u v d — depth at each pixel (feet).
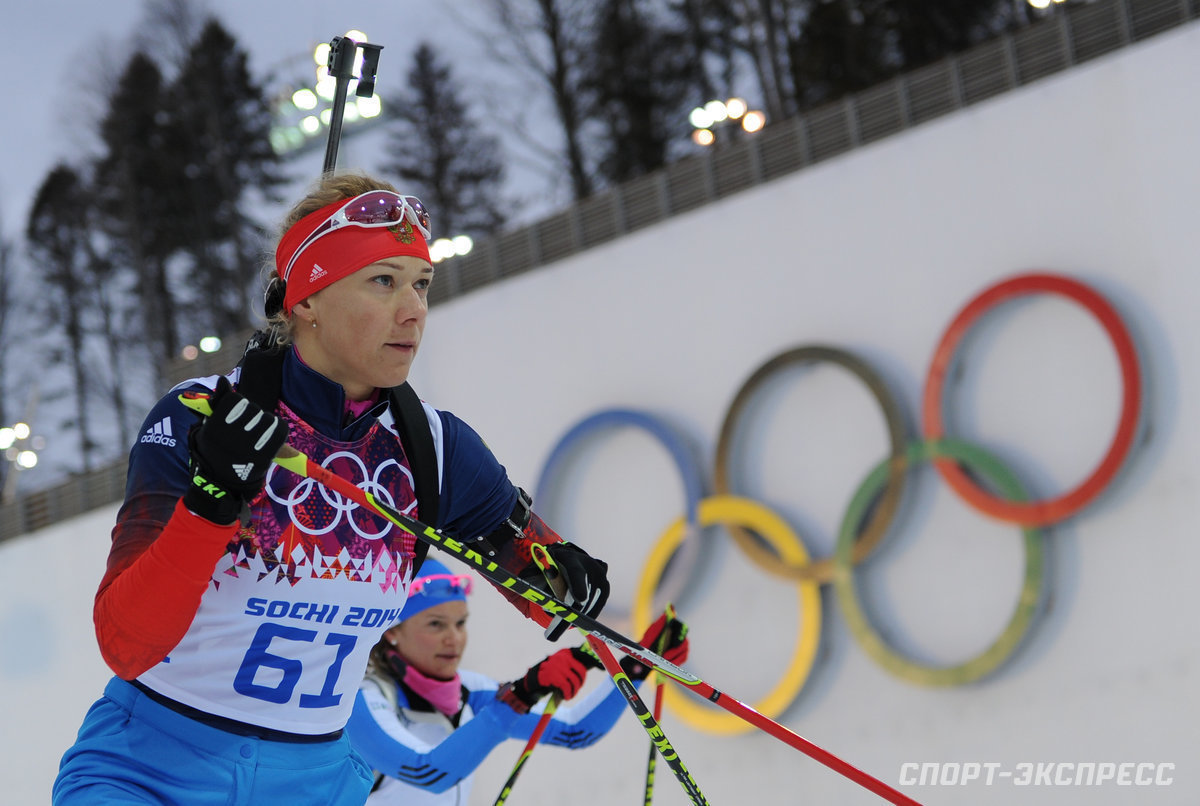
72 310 279.69
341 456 20.75
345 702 21.68
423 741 40.75
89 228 284.41
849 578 82.17
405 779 35.55
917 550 81.25
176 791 19.66
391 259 20.22
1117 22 77.97
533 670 34.32
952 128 82.53
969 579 78.74
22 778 132.77
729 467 89.45
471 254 110.52
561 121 207.62
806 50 186.60
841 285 86.84
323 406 20.54
